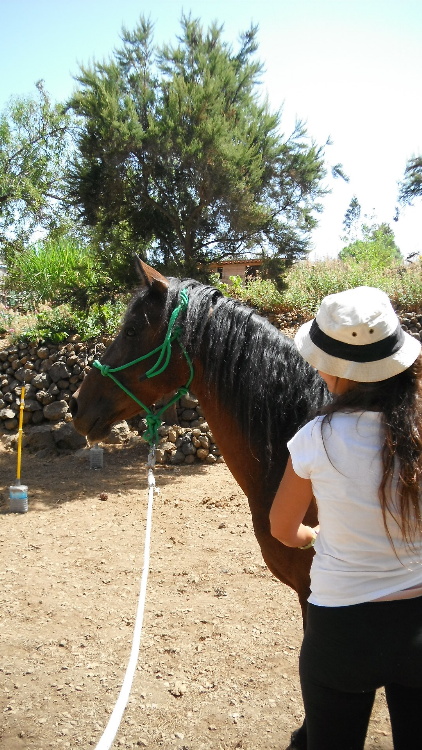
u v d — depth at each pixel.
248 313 2.56
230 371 2.49
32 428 9.21
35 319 11.45
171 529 5.85
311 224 8.91
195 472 7.96
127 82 8.45
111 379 2.76
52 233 15.92
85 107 8.06
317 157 8.73
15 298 14.05
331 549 1.58
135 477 7.76
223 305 2.61
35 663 3.52
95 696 3.20
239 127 8.41
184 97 8.05
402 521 1.49
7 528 5.95
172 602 4.31
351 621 1.52
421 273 11.45
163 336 2.64
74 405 2.90
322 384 2.41
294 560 2.38
